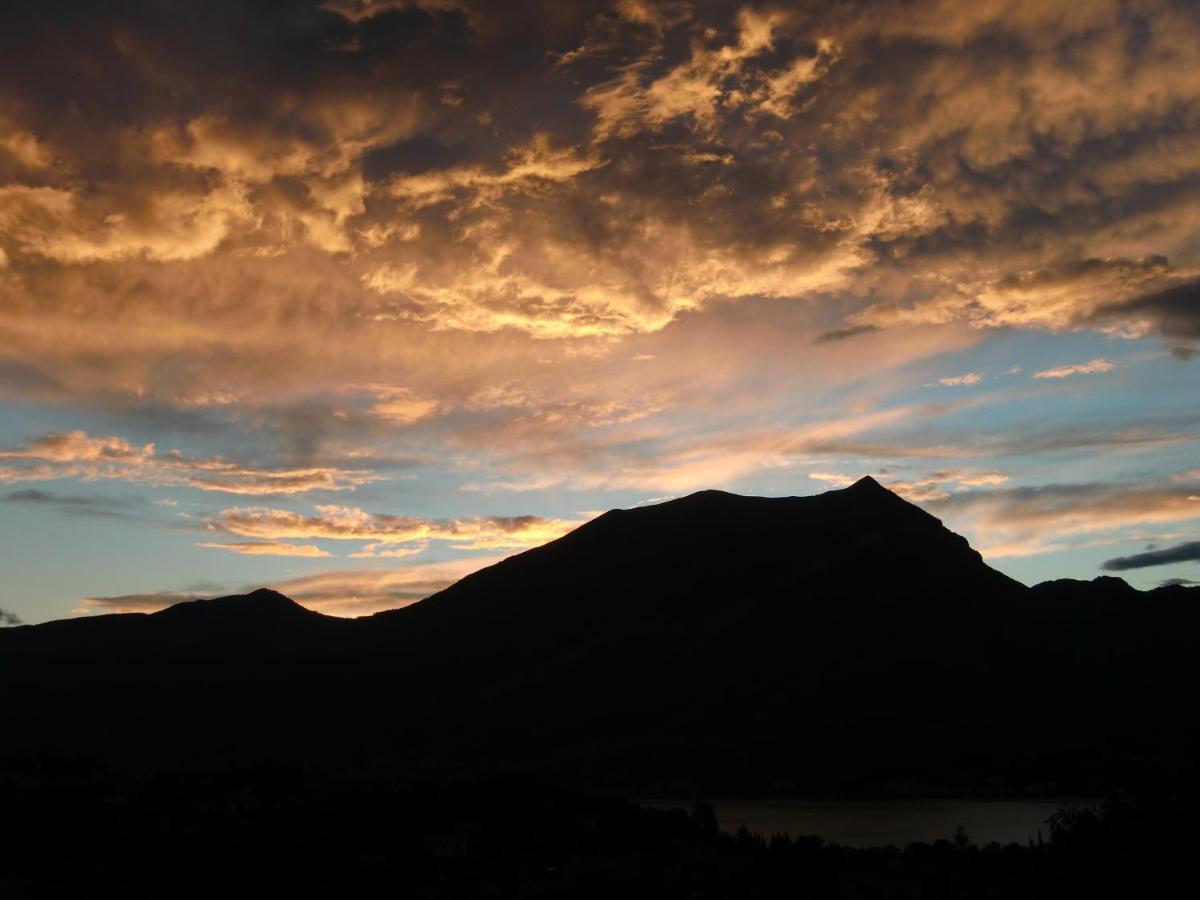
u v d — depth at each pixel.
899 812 180.38
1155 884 61.03
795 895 85.31
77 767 148.25
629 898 85.31
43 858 87.19
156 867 87.62
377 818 115.19
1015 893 74.19
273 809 119.62
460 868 95.75
